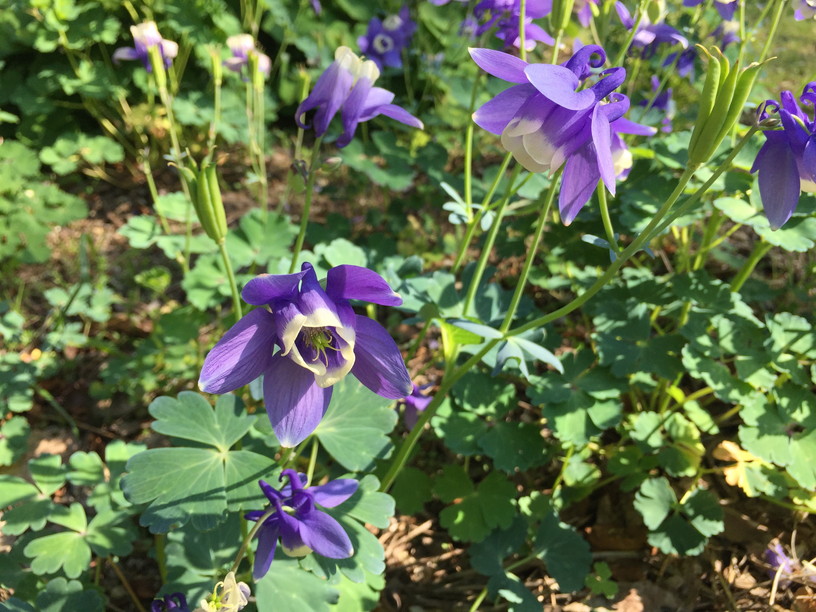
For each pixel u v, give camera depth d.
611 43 0.49
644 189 0.38
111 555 0.33
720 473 0.38
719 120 0.20
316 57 0.63
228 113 0.60
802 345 0.34
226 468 0.25
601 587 0.33
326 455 0.38
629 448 0.36
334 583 0.25
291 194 0.59
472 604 0.34
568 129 0.20
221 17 0.60
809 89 0.20
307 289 0.19
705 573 0.34
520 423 0.36
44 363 0.42
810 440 0.33
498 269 0.51
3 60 0.63
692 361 0.35
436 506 0.38
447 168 0.61
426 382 0.43
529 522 0.35
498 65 0.21
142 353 0.43
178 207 0.44
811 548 0.35
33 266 0.53
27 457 0.40
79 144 0.58
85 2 0.59
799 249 0.33
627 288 0.39
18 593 0.29
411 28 0.53
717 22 0.53
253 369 0.20
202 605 0.22
